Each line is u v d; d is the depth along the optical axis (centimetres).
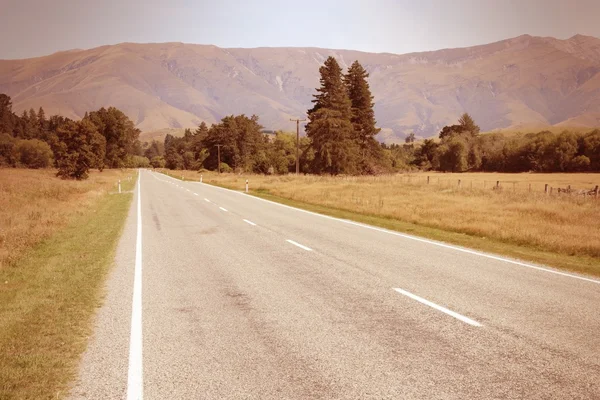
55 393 409
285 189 3594
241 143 11794
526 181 6425
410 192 3153
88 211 2103
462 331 563
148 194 3397
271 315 630
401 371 450
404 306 670
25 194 3022
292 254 1095
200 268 943
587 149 9319
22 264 989
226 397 400
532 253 1174
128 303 693
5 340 536
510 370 451
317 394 404
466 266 962
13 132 16625
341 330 568
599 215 1823
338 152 7731
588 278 863
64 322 602
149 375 445
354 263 988
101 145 6688
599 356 486
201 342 530
